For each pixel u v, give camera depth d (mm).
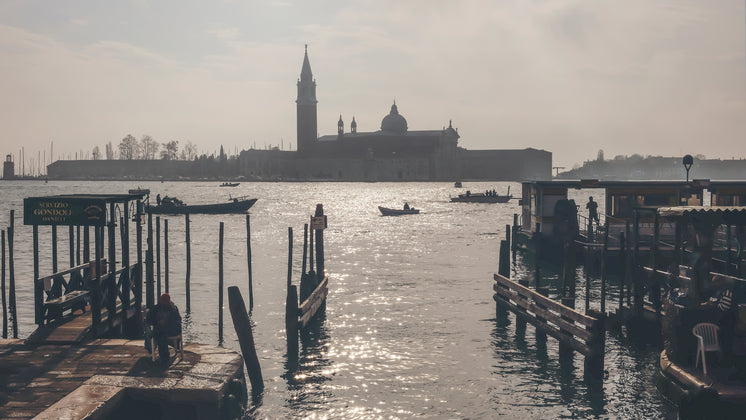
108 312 18359
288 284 25359
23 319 26750
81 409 12445
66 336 16672
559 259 38719
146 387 13734
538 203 42719
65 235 63125
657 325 20078
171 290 32906
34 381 14039
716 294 16188
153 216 92188
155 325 15211
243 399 16016
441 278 36719
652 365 20094
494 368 20109
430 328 24875
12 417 12188
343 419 16281
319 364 20453
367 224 80750
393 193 199125
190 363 15414
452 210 111438
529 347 22328
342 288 33344
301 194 189875
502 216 95750
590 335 17688
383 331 24422
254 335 23703
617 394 17828
